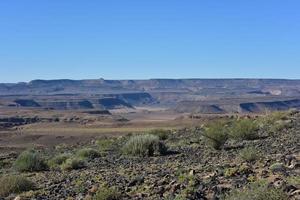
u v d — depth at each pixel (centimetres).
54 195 1723
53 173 2570
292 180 1298
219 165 1888
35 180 2266
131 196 1478
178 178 1650
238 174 1566
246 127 3077
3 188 1900
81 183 1916
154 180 1711
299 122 3572
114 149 3647
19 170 2828
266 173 1492
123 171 2211
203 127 4588
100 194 1462
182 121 17175
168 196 1370
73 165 2703
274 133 3186
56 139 14850
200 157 2483
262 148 2414
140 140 3009
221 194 1283
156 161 2562
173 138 4003
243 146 2712
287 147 2316
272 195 1041
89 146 4684
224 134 2820
